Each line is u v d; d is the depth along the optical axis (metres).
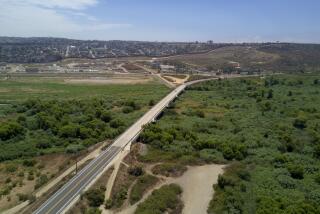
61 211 79.69
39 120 156.12
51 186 97.50
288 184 102.25
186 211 87.50
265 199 90.50
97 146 127.12
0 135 138.50
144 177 100.75
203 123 164.38
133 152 118.44
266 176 108.00
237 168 111.38
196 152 123.19
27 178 109.75
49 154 126.38
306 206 85.88
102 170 102.06
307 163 121.38
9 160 124.00
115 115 176.12
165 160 114.69
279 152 131.25
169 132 139.12
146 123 153.88
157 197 90.31
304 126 168.75
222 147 127.12
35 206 83.69
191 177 105.31
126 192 92.88
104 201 88.12
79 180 95.56
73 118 163.88
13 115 182.75
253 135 148.25
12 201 94.62
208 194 95.38
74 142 137.25
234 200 90.88
